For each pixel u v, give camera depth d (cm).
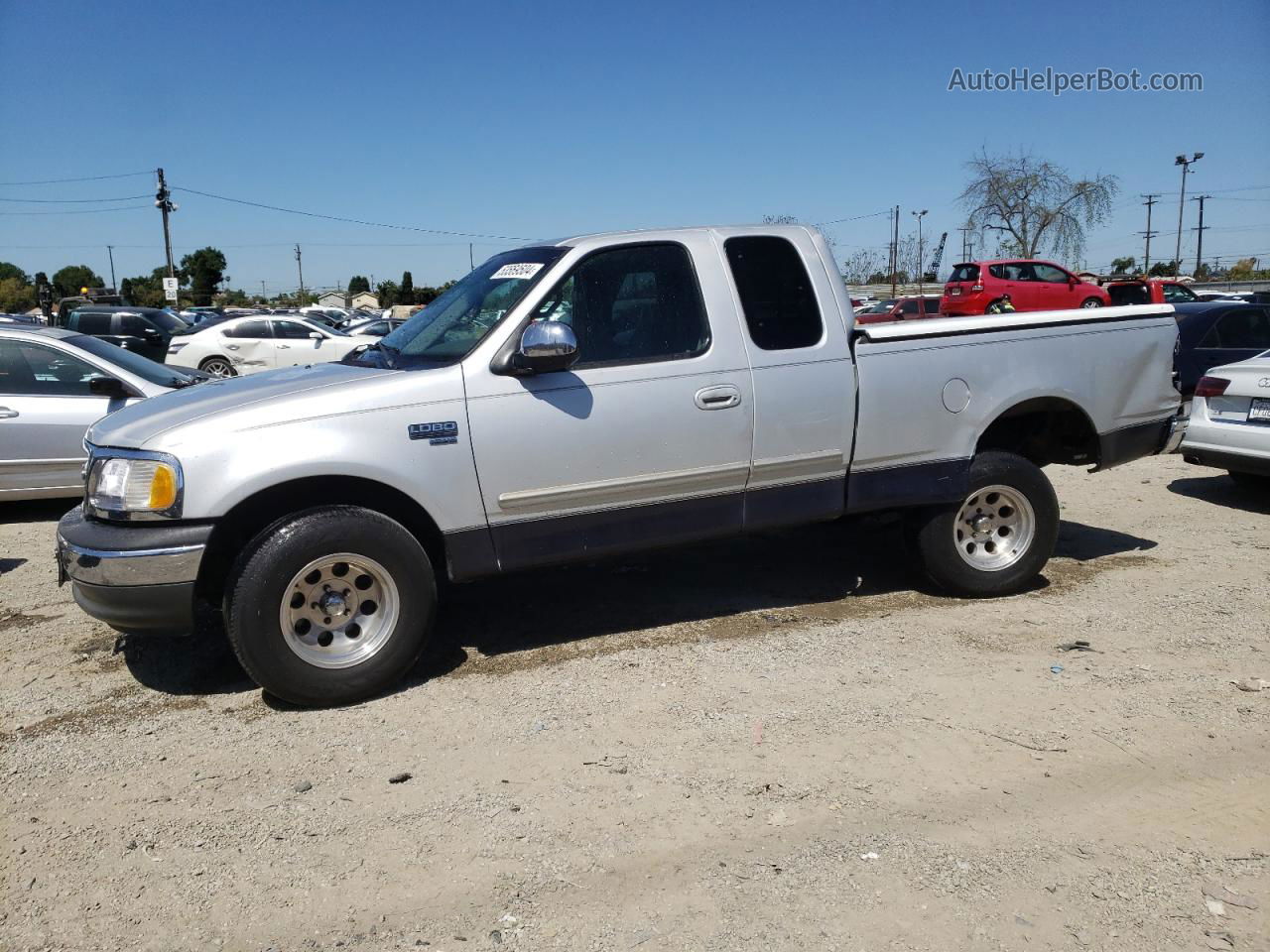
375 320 2792
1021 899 291
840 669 461
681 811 342
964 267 2648
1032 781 356
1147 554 656
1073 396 555
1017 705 419
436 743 399
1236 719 403
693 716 415
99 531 422
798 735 396
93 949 281
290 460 415
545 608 560
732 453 486
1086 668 457
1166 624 517
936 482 532
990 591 559
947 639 499
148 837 335
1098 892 294
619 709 424
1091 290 2639
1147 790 349
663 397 470
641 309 477
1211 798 344
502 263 507
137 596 410
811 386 497
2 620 567
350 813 347
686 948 274
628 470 469
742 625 526
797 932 279
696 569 629
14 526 814
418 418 433
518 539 459
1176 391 599
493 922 287
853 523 612
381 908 295
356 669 432
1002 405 539
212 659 497
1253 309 1123
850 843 321
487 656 491
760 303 498
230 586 417
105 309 2014
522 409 448
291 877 311
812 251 511
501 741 398
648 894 297
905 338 516
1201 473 952
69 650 516
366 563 430
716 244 494
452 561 450
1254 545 678
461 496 444
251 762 387
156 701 449
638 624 531
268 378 488
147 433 421
